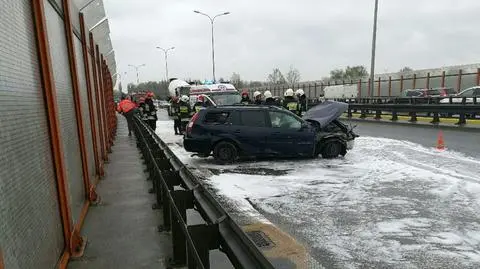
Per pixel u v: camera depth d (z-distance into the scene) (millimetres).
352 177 8516
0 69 2186
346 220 5641
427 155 11016
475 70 32125
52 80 3385
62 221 3574
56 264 3264
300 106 15336
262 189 7559
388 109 21828
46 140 3238
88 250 3912
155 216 5020
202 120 10711
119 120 32000
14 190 2299
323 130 11648
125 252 3852
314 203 6551
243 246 2225
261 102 19656
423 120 20234
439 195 6871
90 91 7348
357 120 24250
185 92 32938
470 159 10195
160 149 6719
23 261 2377
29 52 2939
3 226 2070
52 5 4035
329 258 4352
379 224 5449
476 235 4992
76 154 4965
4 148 2172
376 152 11883
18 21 2676
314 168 9688
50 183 3258
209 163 10703
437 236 4973
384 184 7797
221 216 2730
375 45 27359
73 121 4973
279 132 10656
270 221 5637
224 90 24656
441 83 35688
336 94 46625
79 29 6785
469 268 4074
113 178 7520
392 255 4422
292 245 4719
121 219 4902
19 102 2545
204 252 2600
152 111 20047
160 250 3891
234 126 10633
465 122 17312
